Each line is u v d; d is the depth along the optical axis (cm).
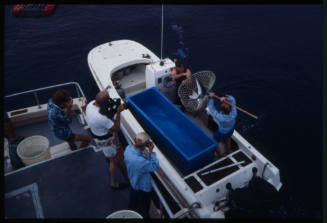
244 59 892
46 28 1066
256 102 725
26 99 748
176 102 530
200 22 1100
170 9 1196
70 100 347
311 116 680
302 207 480
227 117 383
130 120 448
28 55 917
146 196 310
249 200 333
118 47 651
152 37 1006
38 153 389
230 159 394
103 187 323
